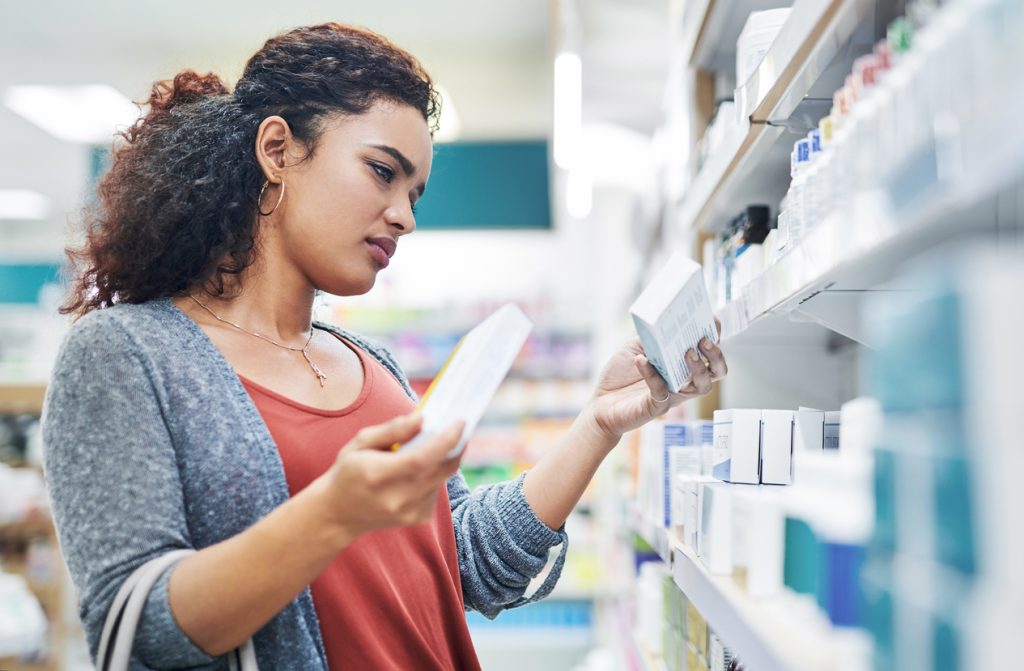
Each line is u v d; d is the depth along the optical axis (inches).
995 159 22.0
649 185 149.9
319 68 53.7
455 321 289.4
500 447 285.6
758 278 55.4
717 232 92.9
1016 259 19.4
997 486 17.8
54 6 222.2
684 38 96.1
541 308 293.1
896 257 33.0
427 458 35.0
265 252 54.7
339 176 52.9
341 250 53.7
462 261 318.3
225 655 44.0
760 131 61.3
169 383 46.3
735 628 38.7
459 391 39.3
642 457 97.5
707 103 93.4
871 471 24.4
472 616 275.9
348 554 50.9
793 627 34.7
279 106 53.9
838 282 41.8
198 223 52.4
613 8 128.5
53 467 44.0
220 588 39.1
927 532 20.7
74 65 252.2
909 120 32.5
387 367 65.3
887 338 23.3
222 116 54.1
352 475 35.9
